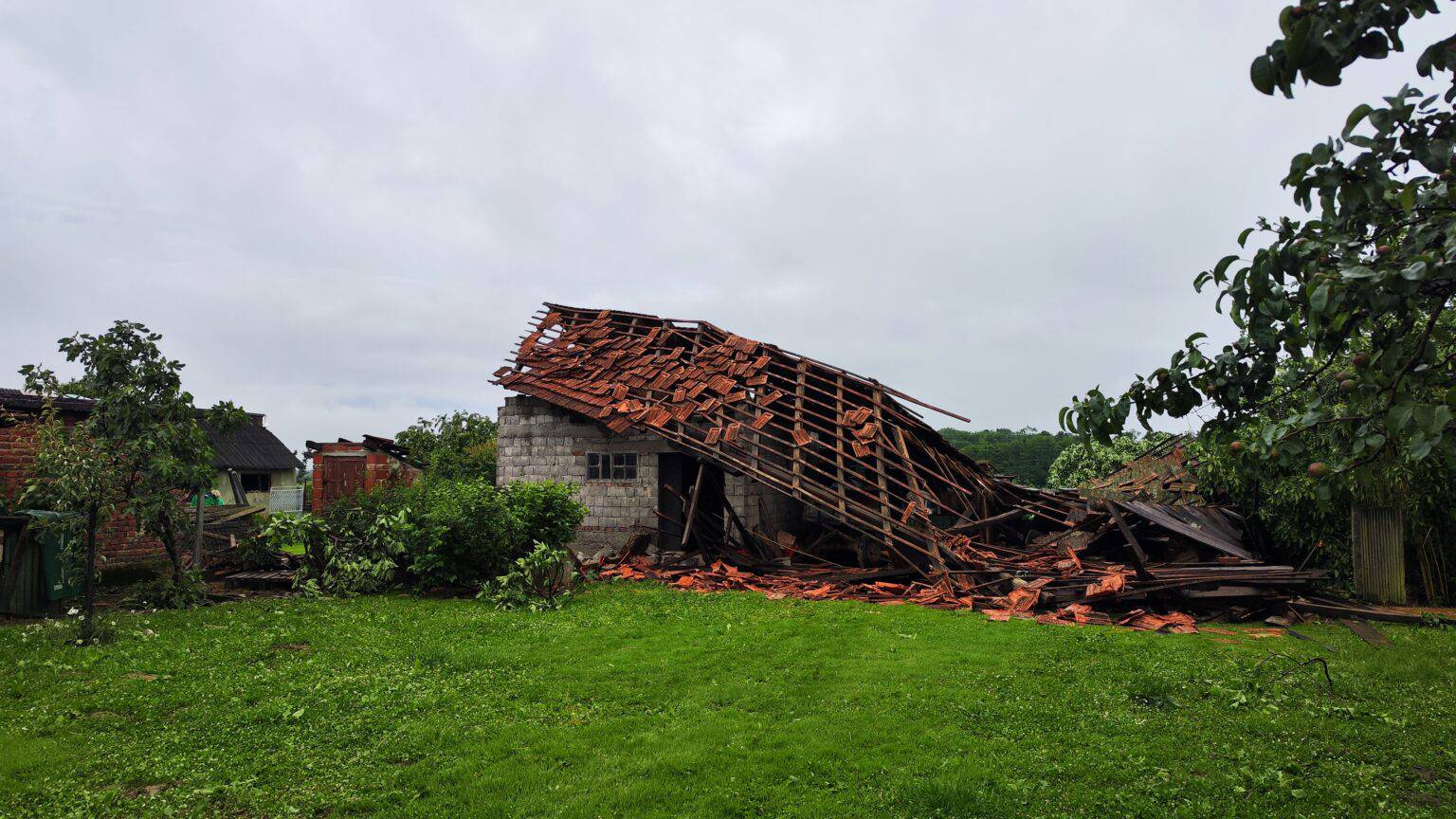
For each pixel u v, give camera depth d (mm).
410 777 5840
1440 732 6562
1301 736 6516
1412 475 12516
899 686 8070
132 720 7090
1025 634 10750
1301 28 3096
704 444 17875
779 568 17172
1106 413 4762
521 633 10820
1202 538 14453
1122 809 5191
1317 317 3457
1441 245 3311
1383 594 13258
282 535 14227
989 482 20266
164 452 12102
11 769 5887
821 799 5391
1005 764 5941
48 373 11117
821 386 20656
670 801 5395
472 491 14688
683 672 8734
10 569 11633
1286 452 4082
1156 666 8766
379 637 10500
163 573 13367
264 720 7078
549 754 6270
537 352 23094
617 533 19922
